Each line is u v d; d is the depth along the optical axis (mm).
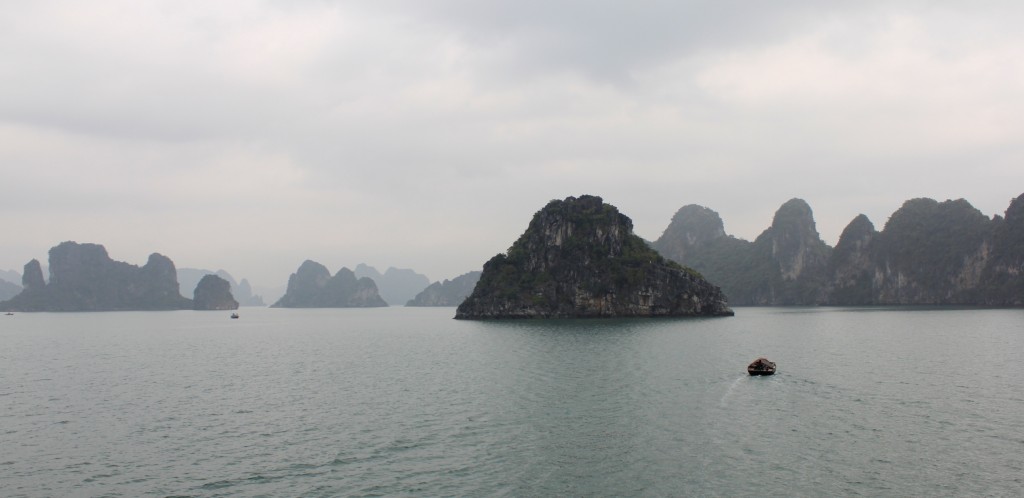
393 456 36156
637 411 45969
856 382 57500
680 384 56938
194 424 45062
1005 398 50125
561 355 82500
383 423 43875
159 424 45250
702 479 31859
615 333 123375
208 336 148000
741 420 43062
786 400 49438
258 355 95312
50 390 60812
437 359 83375
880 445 37156
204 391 59219
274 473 33781
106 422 46188
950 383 57000
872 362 71812
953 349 85750
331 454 36812
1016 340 98688
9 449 39156
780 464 33969
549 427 41750
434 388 57906
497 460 35094
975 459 34625
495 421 43656
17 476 34094
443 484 31594
